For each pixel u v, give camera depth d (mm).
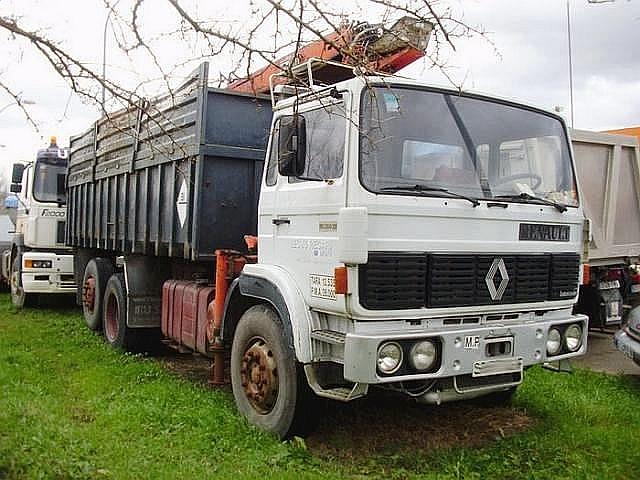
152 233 7910
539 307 5371
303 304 5121
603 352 9461
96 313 10031
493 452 5270
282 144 5027
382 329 4711
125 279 8828
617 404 6523
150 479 4438
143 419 5824
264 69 5793
